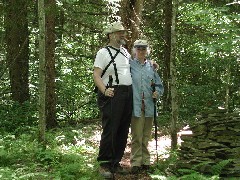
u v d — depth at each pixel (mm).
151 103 6664
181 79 13453
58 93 13062
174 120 7242
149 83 6629
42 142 7742
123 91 6301
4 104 11680
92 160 7023
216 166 5527
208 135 6113
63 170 6121
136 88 6543
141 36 10516
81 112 14258
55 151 7203
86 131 10531
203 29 12250
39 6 7535
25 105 11344
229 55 10062
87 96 14570
